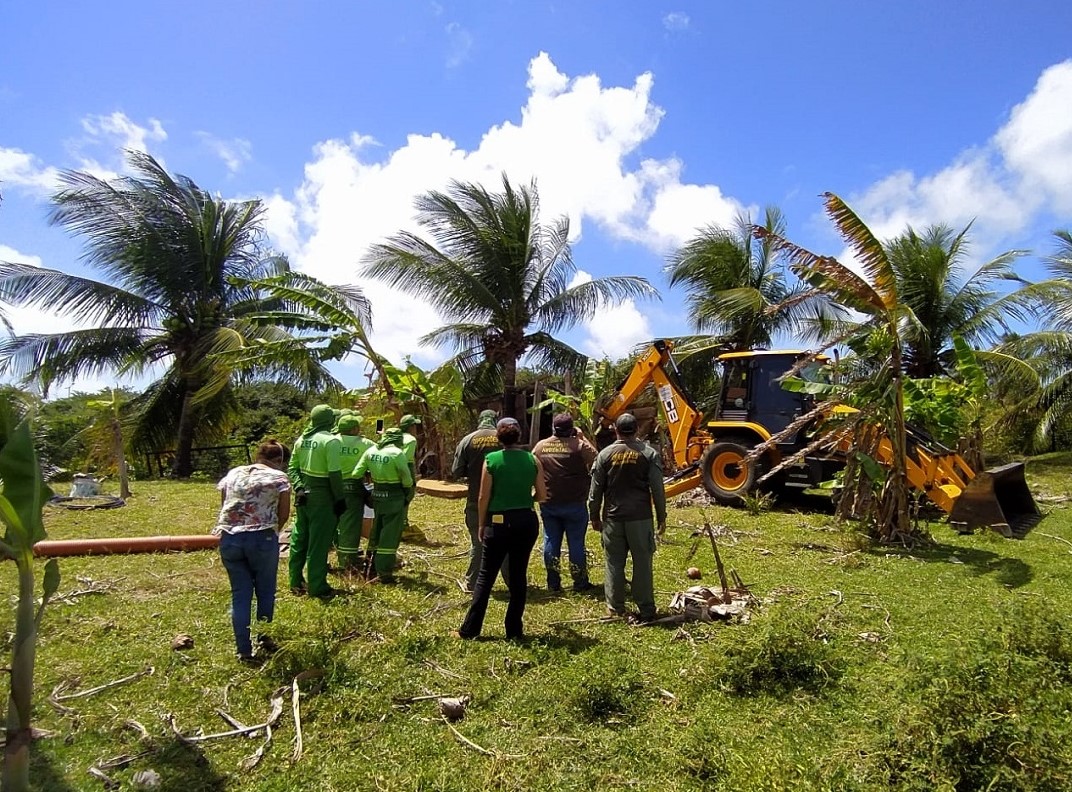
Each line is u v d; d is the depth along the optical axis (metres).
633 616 5.47
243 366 16.06
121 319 18.89
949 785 2.66
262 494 4.68
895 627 5.23
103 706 3.90
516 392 20.22
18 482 2.74
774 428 11.12
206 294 19.77
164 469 22.00
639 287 19.42
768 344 22.22
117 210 18.75
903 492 8.34
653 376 12.40
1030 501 9.93
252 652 4.59
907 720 3.07
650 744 3.49
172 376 20.17
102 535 8.69
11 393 3.16
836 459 10.34
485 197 19.45
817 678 4.13
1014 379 20.61
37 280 17.62
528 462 4.98
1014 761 2.74
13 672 2.69
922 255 21.30
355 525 6.75
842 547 8.10
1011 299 19.80
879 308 8.46
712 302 21.78
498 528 4.89
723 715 3.81
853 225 8.14
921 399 9.58
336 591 6.18
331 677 4.11
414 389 13.81
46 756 3.39
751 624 4.96
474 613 4.92
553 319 20.20
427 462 14.11
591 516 5.60
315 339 13.49
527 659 4.57
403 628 5.05
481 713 3.87
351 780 3.23
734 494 11.05
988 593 6.20
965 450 11.77
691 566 7.20
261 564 4.66
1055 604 5.80
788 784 2.92
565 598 6.09
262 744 3.53
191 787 3.18
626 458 5.44
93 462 18.67
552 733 3.63
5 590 6.03
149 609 5.54
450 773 3.26
